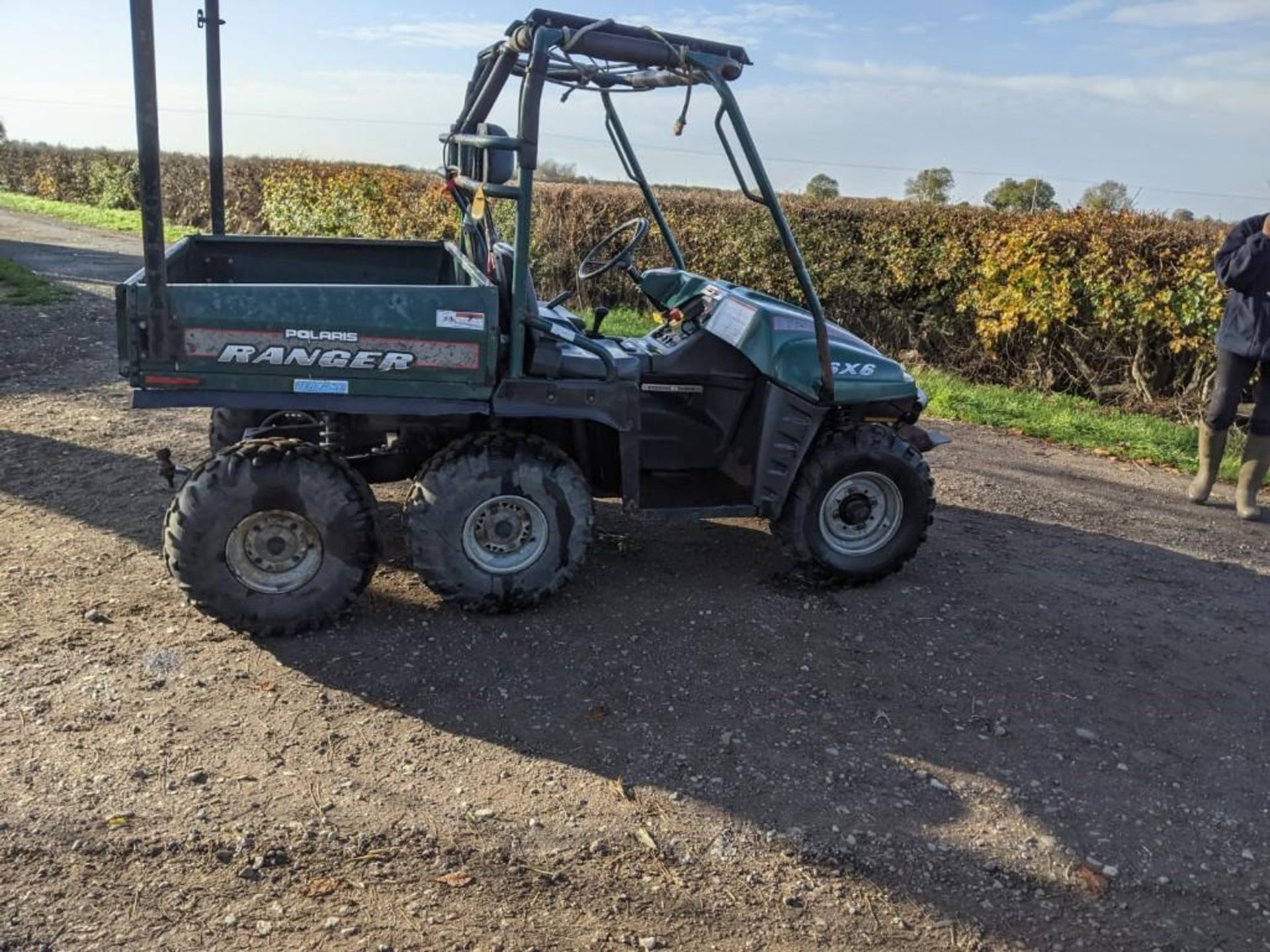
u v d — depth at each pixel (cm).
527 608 420
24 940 240
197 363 363
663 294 530
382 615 413
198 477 369
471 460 394
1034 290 923
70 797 291
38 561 443
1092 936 271
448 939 251
